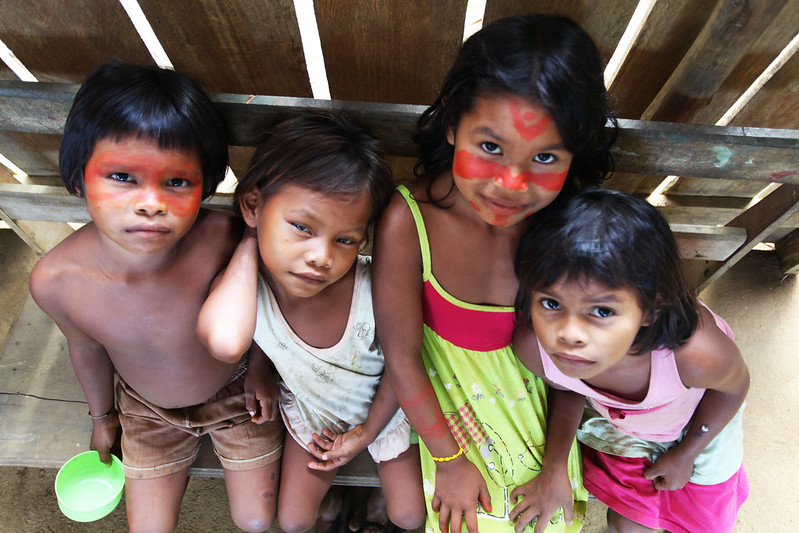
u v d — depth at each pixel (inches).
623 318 38.2
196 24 47.8
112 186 37.6
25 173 66.9
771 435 68.6
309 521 52.7
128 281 44.0
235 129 45.1
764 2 41.4
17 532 63.6
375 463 55.4
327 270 39.9
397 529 62.7
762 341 73.9
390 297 43.7
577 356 39.5
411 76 52.4
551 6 46.0
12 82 43.1
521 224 41.9
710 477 52.0
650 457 52.8
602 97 35.1
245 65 51.9
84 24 48.4
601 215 37.2
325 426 52.8
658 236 38.0
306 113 40.6
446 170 41.8
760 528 63.8
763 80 53.5
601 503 66.6
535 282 38.9
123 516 65.0
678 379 44.7
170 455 53.1
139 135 36.4
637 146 44.8
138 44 50.5
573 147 34.6
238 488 53.3
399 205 41.7
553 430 51.6
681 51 49.6
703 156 45.6
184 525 64.8
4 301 68.2
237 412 53.4
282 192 38.4
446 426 48.9
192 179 39.0
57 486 53.9
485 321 46.6
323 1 46.1
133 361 48.8
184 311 46.3
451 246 42.9
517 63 32.2
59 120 44.9
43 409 60.6
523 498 51.0
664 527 55.5
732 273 78.0
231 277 42.0
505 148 34.5
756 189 67.5
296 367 48.6
